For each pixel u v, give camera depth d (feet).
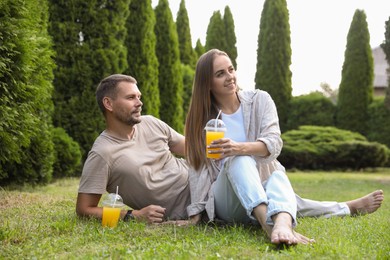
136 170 10.39
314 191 25.26
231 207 9.78
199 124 10.46
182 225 10.05
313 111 61.98
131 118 10.36
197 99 10.50
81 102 27.66
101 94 10.49
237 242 8.32
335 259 7.13
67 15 27.50
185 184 11.00
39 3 20.67
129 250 7.65
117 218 9.93
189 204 11.01
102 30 28.07
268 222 8.30
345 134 55.06
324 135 53.83
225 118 10.50
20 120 15.46
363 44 60.18
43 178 20.95
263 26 65.05
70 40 27.55
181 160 11.62
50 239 8.68
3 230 9.06
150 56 33.99
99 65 27.94
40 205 13.32
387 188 29.37
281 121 63.26
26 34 15.38
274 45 63.57
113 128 10.57
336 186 30.19
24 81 15.64
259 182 8.84
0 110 14.42
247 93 10.73
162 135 11.27
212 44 69.82
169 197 10.82
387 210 14.84
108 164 10.27
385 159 52.13
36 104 16.74
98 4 28.22
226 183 9.49
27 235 8.98
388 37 43.32
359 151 51.34
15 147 15.30
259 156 9.64
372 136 58.75
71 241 8.45
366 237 9.11
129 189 10.59
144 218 10.23
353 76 60.03
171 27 41.37
